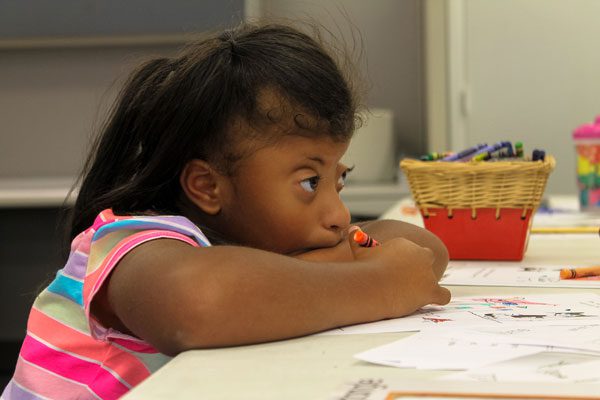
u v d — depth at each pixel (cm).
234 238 93
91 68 357
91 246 83
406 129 381
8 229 338
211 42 95
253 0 329
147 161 95
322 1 365
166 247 78
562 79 384
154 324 73
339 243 93
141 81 99
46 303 93
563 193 388
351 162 326
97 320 85
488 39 386
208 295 72
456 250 137
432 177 136
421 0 375
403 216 192
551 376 61
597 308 88
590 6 380
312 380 62
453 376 62
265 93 87
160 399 57
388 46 378
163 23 334
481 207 134
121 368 88
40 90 359
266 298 74
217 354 70
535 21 383
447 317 84
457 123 385
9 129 362
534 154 138
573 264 130
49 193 290
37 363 91
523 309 88
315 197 90
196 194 92
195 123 89
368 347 72
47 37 339
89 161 105
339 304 78
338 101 89
